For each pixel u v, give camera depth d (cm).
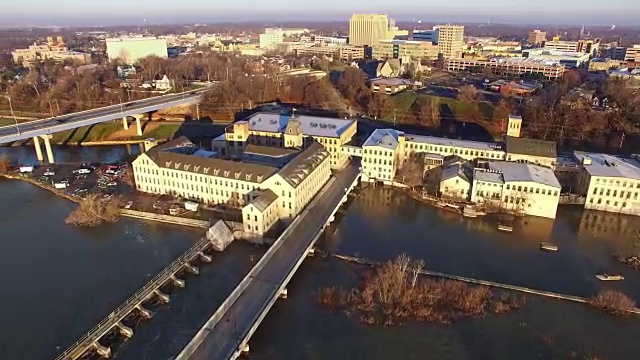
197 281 12206
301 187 15550
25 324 10531
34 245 13925
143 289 11456
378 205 17200
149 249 13688
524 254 13700
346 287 11938
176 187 17000
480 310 10925
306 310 11038
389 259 13250
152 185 17412
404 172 19188
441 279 12231
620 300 10988
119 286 11912
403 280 11444
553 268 12962
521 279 12375
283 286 11256
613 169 16950
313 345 9938
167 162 16862
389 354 9719
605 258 13550
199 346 9200
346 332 10325
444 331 10369
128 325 10544
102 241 14162
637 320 10794
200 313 10975
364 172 19362
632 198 16175
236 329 9669
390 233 14950
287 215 15275
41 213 16125
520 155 18362
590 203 16788
